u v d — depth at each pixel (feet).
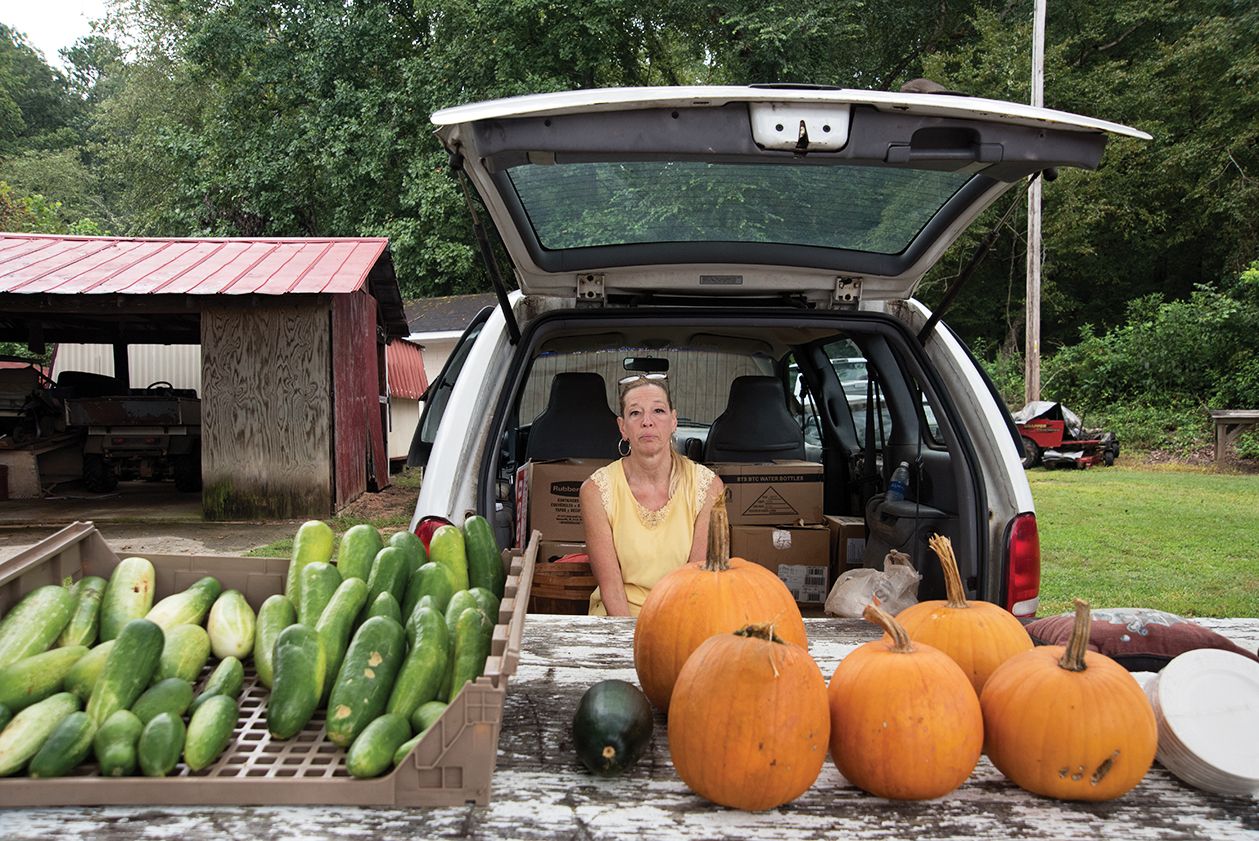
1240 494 39.68
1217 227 83.82
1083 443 54.75
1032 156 6.39
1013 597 8.94
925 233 8.71
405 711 3.91
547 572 9.98
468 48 74.43
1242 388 62.03
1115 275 87.45
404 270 75.87
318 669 4.05
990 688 4.03
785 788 3.59
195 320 44.16
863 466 13.92
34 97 204.03
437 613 4.34
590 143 6.06
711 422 16.35
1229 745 3.90
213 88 93.30
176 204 93.15
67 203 148.97
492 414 9.27
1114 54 88.74
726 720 3.58
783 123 6.10
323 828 3.52
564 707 4.76
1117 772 3.72
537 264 9.18
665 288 9.77
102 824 3.52
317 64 82.64
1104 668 3.90
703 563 4.94
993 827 3.65
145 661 4.07
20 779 3.60
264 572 5.18
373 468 41.24
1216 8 83.61
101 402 40.34
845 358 14.34
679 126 6.12
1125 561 25.05
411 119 77.25
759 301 10.41
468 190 7.73
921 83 6.55
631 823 3.61
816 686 3.68
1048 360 74.18
